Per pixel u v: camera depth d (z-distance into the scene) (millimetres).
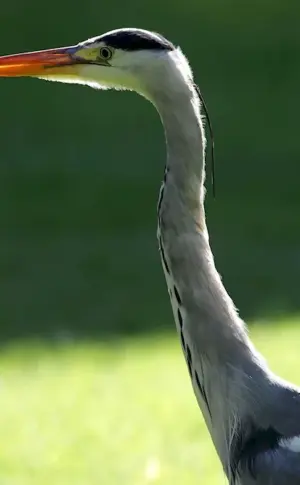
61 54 6352
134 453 9836
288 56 24203
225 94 22141
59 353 12000
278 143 19562
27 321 12922
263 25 26125
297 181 17703
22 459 9789
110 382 11234
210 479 9266
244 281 13914
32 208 16828
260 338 12062
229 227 15906
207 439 10055
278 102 21672
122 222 16250
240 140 19719
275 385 6086
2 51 24000
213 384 6121
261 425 5977
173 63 6039
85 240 15586
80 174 18234
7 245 15445
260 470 5789
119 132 20375
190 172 6074
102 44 6242
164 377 11336
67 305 13359
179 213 6086
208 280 6098
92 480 9336
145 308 13219
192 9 27141
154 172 18281
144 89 6148
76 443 10055
